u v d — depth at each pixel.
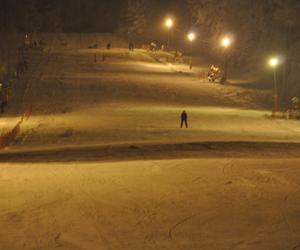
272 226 10.79
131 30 122.69
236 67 87.62
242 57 87.31
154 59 94.38
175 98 56.81
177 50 108.62
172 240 9.87
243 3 88.31
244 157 21.73
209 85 67.25
